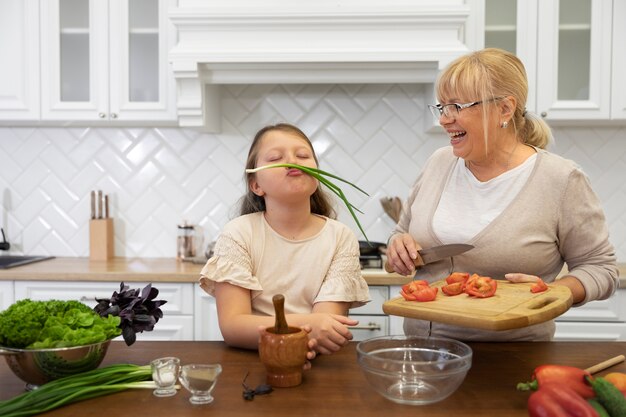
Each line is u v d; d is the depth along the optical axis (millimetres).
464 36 2650
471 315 1094
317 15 2518
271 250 1471
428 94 2859
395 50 2529
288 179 1390
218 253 1453
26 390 1131
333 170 3027
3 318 1106
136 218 3068
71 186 3064
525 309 1123
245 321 1325
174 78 2678
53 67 2752
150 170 3055
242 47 2559
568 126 2971
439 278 1561
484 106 1400
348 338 1206
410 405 1027
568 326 2482
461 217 1559
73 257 3062
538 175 1485
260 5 2568
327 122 3020
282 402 1039
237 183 3051
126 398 1068
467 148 1448
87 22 2773
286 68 2619
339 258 1478
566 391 907
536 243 1485
